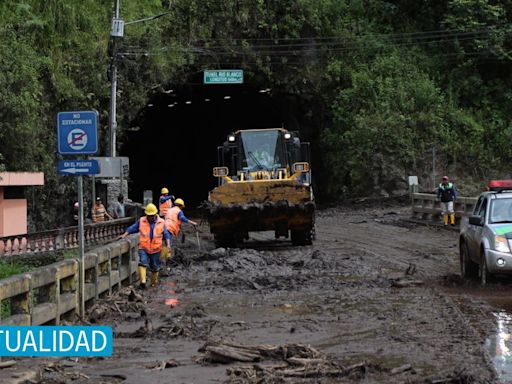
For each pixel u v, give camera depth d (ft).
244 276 134.41
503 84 412.77
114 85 259.39
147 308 103.24
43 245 195.00
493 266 111.96
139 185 526.16
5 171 226.17
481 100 407.23
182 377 62.69
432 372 62.28
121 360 70.38
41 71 286.05
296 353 69.15
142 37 347.56
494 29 404.77
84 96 309.63
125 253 130.21
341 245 194.18
